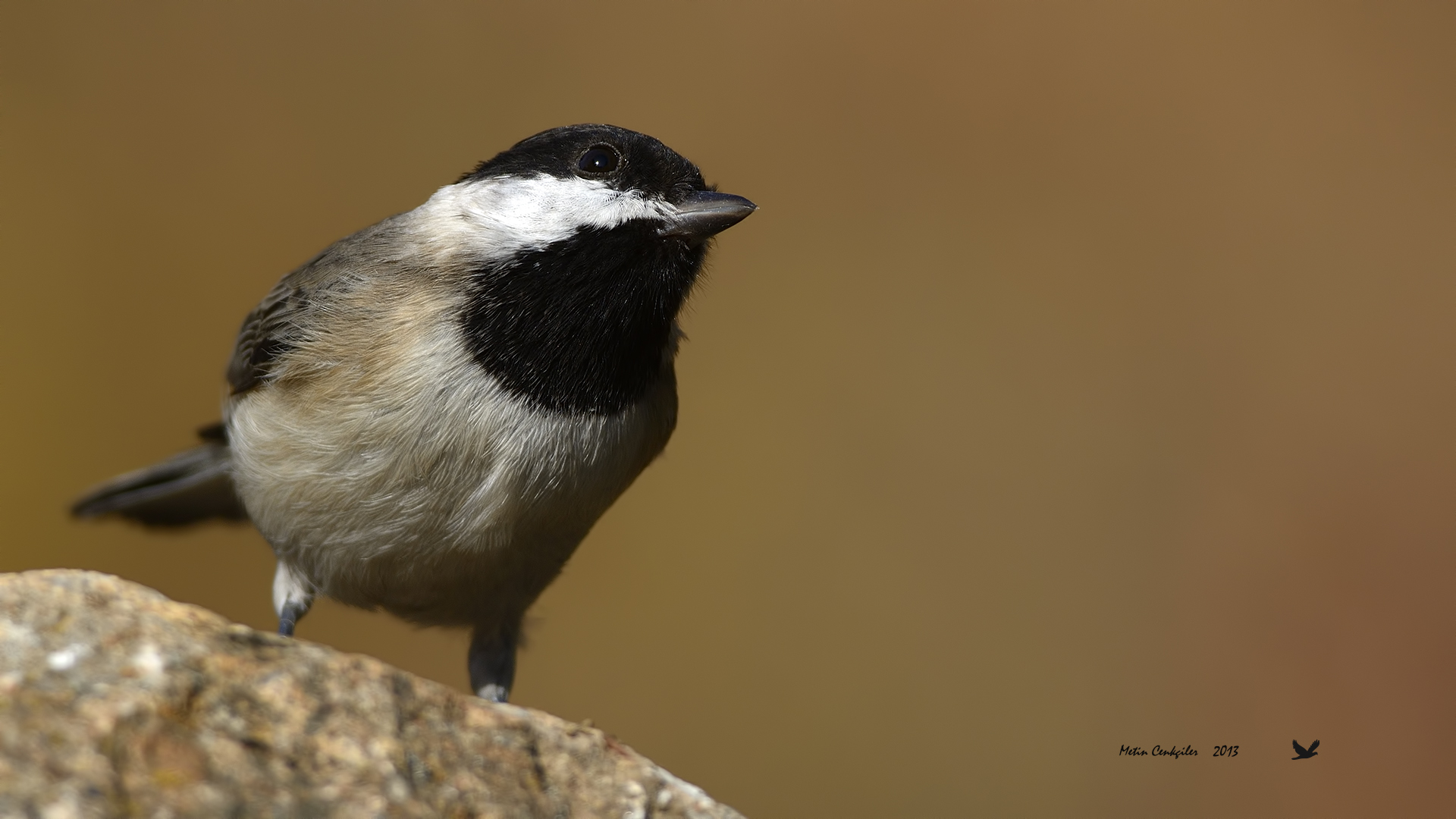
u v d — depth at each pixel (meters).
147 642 2.50
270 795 2.37
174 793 2.27
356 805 2.43
